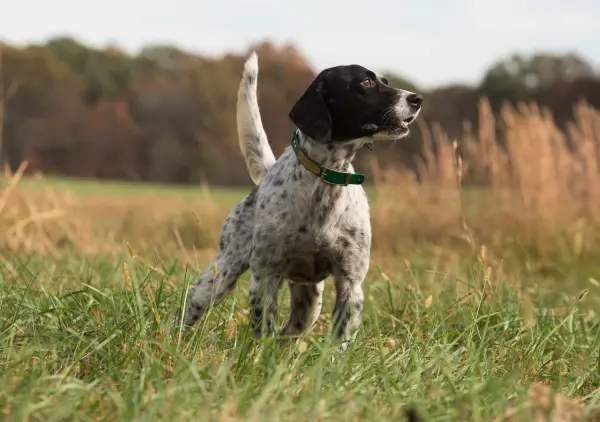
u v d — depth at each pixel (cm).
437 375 375
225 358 371
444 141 1112
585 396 372
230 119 5381
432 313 495
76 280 539
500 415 297
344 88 462
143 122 5503
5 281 531
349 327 450
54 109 5531
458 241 960
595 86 5103
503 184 1013
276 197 465
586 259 841
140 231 1125
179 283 518
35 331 388
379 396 327
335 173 454
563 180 980
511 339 452
